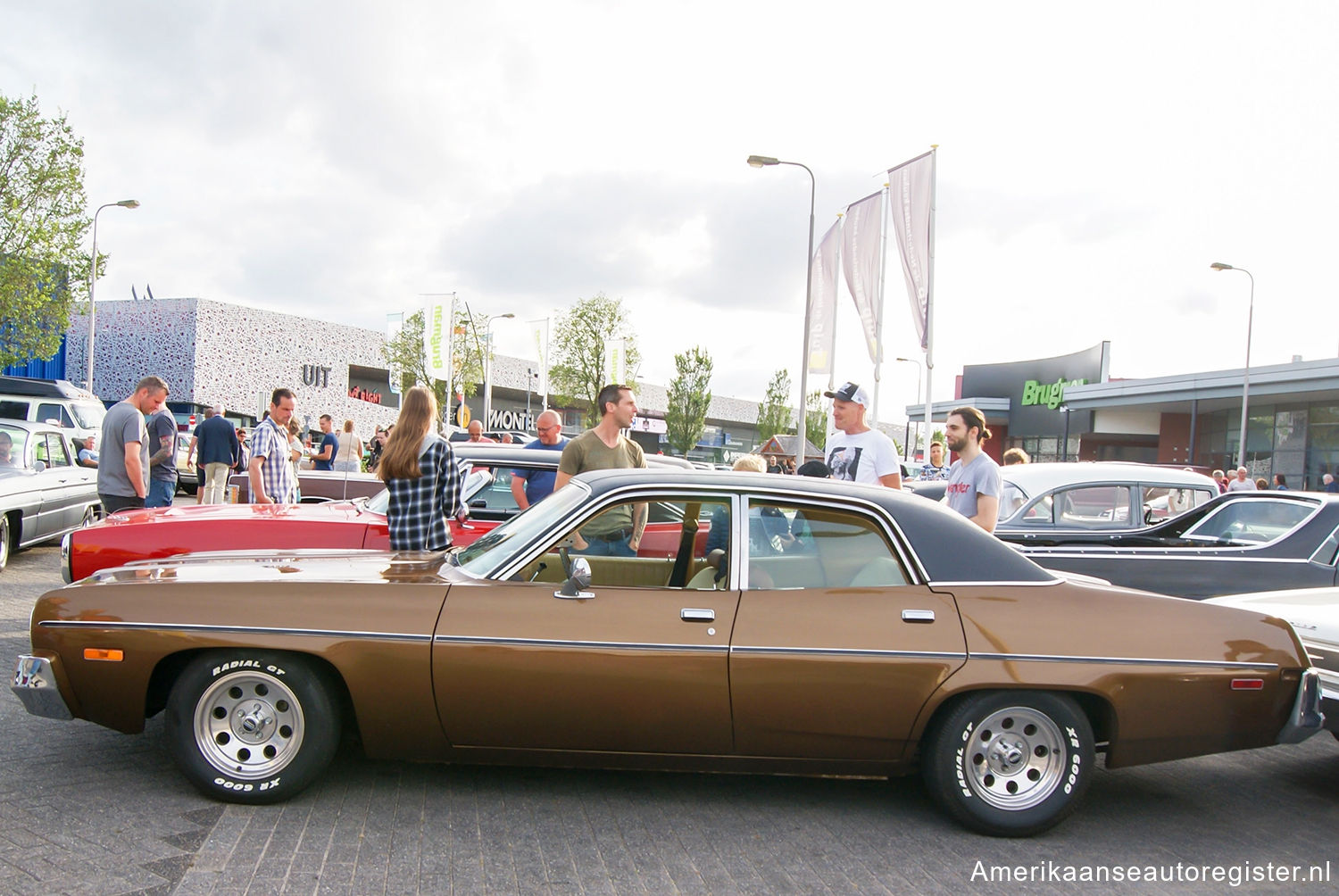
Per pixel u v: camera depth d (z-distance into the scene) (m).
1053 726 3.68
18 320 22.75
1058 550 6.50
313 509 6.12
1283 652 3.80
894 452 6.36
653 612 3.64
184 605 3.59
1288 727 3.80
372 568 3.99
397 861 3.21
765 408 52.44
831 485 4.02
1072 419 44.97
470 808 3.73
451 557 4.20
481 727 3.62
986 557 3.88
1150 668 3.67
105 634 3.55
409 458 4.79
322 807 3.66
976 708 3.64
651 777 4.20
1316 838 3.91
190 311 44.50
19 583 8.44
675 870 3.27
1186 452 41.00
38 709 3.63
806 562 3.82
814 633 3.63
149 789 3.75
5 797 3.60
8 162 21.72
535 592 3.70
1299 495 6.73
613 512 3.93
